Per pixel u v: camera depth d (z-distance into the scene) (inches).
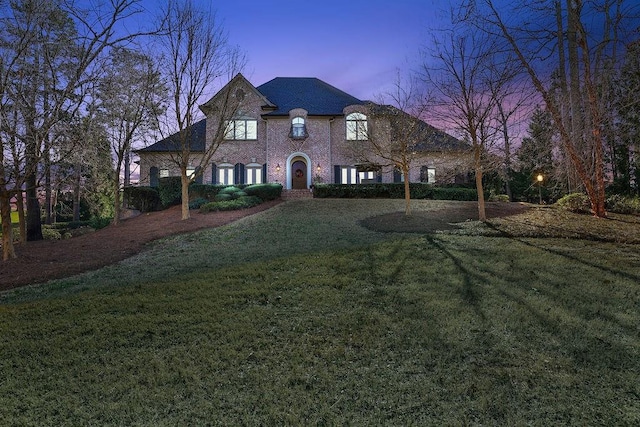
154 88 705.0
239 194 852.6
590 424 127.6
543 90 508.7
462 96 535.5
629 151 708.7
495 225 514.9
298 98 1139.3
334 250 390.9
